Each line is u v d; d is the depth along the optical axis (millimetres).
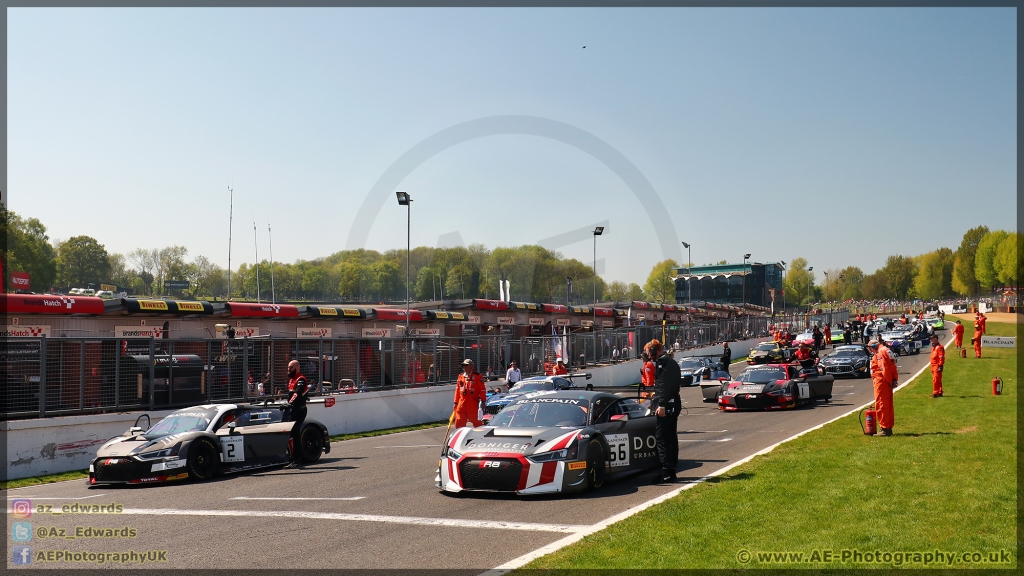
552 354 32469
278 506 9914
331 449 17828
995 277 139750
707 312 57812
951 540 6719
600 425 10984
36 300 19656
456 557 6895
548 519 8469
